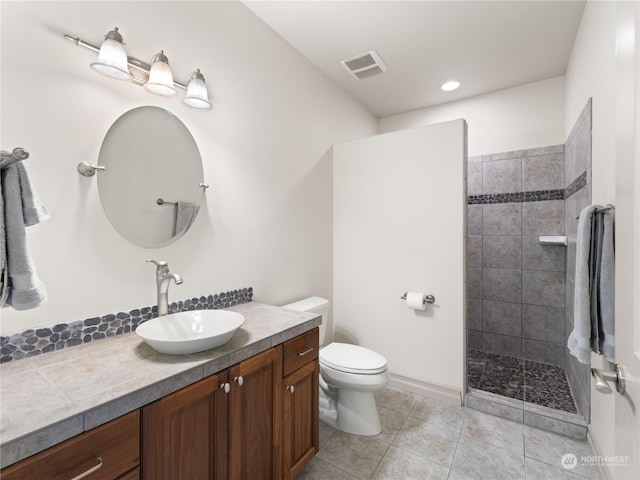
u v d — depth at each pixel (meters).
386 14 1.90
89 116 1.17
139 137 1.33
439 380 2.25
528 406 1.95
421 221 2.33
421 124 3.30
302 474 1.51
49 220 1.07
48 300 1.07
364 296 2.60
